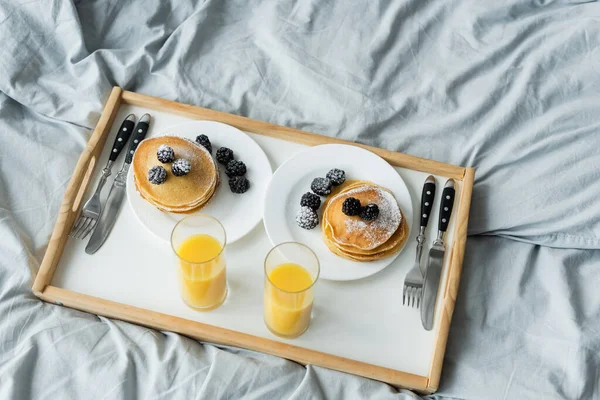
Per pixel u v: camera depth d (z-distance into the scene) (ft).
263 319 3.89
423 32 4.70
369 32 4.70
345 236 3.86
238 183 4.07
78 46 4.51
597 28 4.61
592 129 4.38
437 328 3.88
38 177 4.32
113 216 4.07
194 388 3.77
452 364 3.93
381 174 4.17
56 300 3.91
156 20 4.73
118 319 3.97
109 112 4.28
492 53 4.61
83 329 3.87
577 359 3.90
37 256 4.13
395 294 3.95
